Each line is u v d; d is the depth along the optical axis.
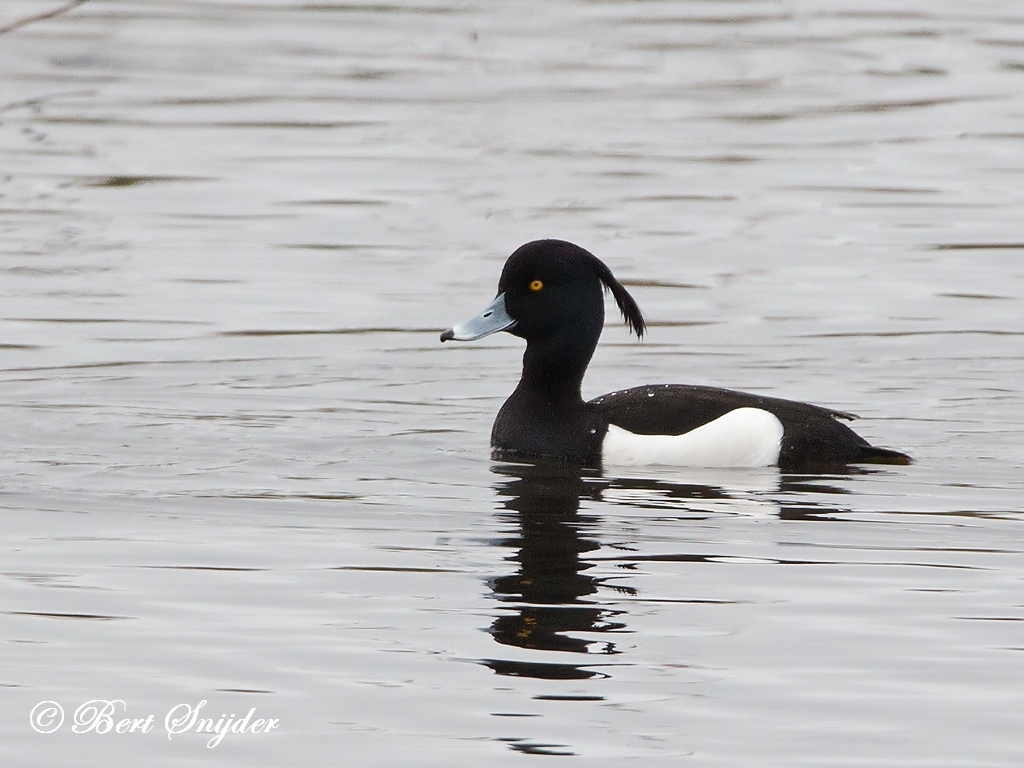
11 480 11.08
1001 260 18.44
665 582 9.02
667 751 7.06
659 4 31.78
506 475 11.32
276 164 22.47
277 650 8.07
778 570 9.27
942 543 9.77
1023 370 14.54
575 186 21.48
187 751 7.10
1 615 8.47
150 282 17.42
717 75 27.53
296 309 16.53
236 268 17.98
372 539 9.80
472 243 18.98
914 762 6.98
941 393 13.84
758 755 7.04
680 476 11.29
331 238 19.22
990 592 8.91
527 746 7.11
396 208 20.42
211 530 9.97
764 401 11.83
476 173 22.11
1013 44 29.14
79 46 28.50
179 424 12.74
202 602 8.68
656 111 25.48
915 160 22.92
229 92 26.23
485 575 9.12
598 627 8.38
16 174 21.77
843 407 13.41
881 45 29.28
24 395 13.57
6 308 16.41
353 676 7.78
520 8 31.59
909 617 8.53
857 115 25.22
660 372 14.62
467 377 14.48
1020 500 10.72
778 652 8.08
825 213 20.41
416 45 29.36
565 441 11.80
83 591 8.84
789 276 17.81
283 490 10.91
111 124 24.42
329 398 13.70
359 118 24.94
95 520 10.16
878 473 11.38
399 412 13.29
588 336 12.05
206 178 21.69
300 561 9.38
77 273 17.70
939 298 17.00
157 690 7.62
